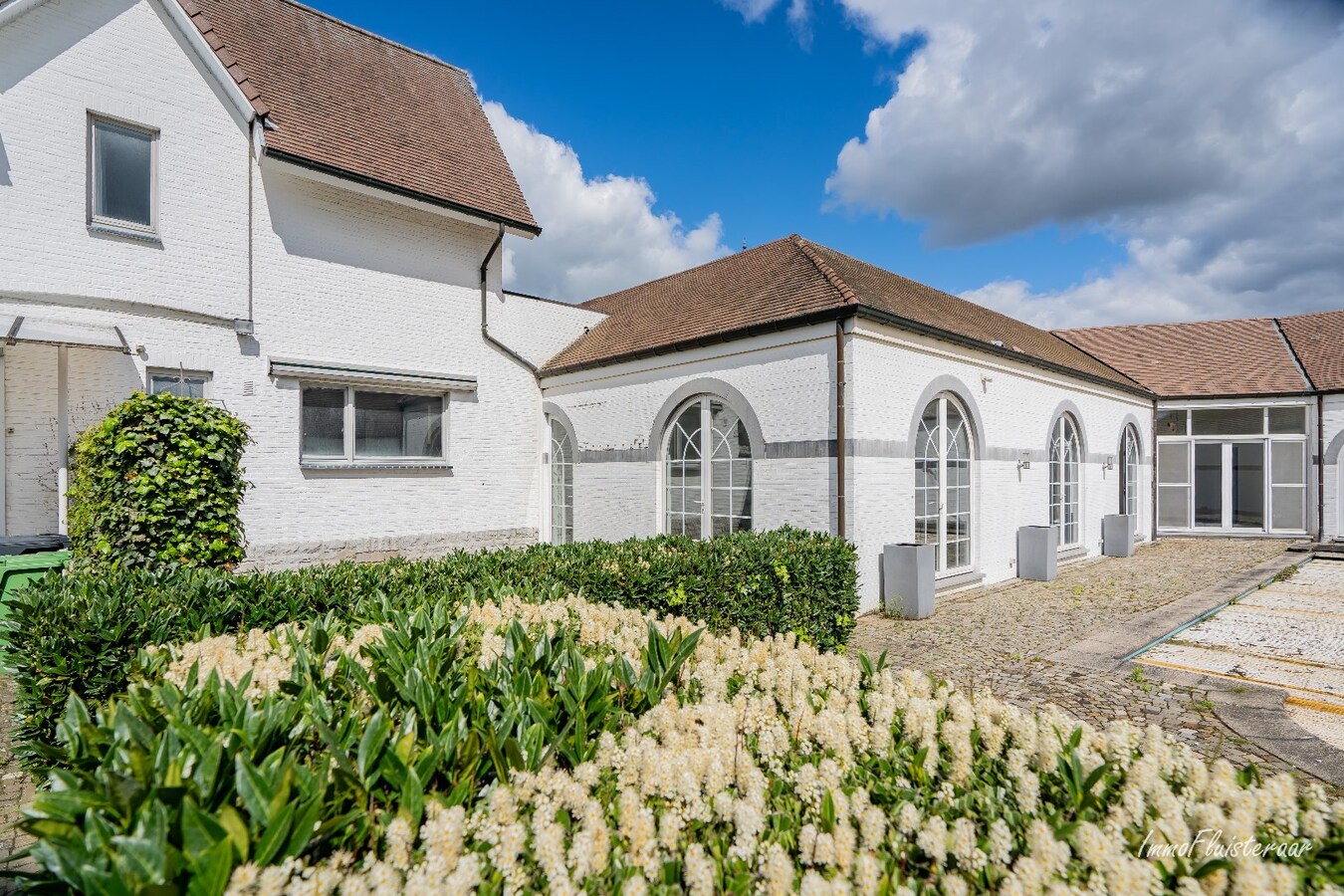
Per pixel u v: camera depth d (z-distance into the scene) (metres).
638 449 11.86
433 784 2.17
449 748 2.21
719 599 6.24
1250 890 1.68
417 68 13.88
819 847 1.86
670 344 10.99
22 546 7.43
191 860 1.53
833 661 3.56
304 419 10.58
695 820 2.10
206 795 1.78
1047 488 13.65
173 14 9.26
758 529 9.97
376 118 12.07
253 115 9.77
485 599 4.89
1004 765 2.54
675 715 2.74
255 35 11.50
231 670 3.21
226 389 9.65
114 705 2.44
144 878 1.50
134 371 8.90
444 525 12.12
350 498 10.91
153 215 9.12
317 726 2.10
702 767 2.27
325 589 5.02
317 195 10.68
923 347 10.16
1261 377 18.23
